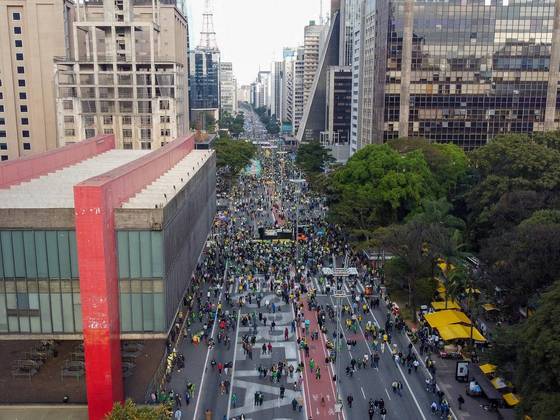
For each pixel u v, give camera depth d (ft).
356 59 631.15
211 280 294.66
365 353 223.51
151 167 231.91
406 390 196.34
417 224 253.24
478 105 483.10
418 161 349.41
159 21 549.13
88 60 459.32
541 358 145.07
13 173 215.92
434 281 255.09
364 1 570.87
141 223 170.81
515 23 471.21
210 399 189.06
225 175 568.00
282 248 347.36
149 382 188.55
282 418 178.60
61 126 457.27
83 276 160.04
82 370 194.08
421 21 471.62
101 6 524.52
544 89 479.82
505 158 327.26
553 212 234.17
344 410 183.52
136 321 176.86
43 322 175.22
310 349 226.58
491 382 189.67
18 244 170.09
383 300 276.00
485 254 240.94
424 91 481.46
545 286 202.80
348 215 331.16
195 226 265.54
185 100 629.10
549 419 132.98
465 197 342.64
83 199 156.46
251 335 237.45
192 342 230.48
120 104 461.37
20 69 482.28
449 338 215.10
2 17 470.39
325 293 283.59
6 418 169.17
